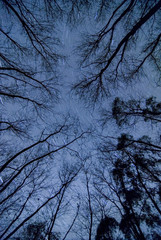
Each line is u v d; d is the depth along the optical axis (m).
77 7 3.09
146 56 4.10
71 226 5.45
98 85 4.63
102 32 3.59
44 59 4.00
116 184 6.68
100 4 3.13
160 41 3.88
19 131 4.39
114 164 6.53
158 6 3.05
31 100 4.38
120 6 3.05
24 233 4.95
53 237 5.30
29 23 3.08
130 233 5.97
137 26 3.29
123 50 3.82
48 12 3.01
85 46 3.90
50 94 4.78
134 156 5.91
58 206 5.21
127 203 6.18
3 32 3.01
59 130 5.79
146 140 6.02
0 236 3.62
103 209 6.41
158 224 5.54
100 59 4.26
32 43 3.52
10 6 2.67
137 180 5.77
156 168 5.42
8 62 3.65
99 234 6.02
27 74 4.05
